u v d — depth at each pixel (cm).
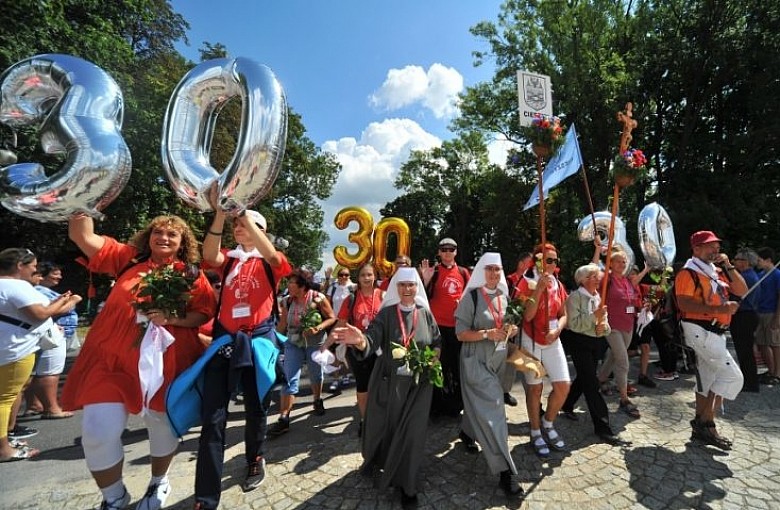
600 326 363
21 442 409
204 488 244
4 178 212
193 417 264
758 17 1490
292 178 2808
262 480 303
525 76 373
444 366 434
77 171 206
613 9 1602
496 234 2516
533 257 424
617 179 371
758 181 1505
